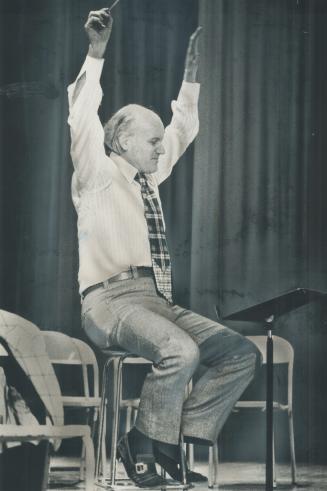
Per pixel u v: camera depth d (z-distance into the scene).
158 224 4.30
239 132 4.46
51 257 4.21
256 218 4.44
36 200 4.23
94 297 4.16
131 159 4.30
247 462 4.25
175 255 4.32
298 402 4.41
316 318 4.45
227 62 4.48
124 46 4.35
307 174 4.52
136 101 4.34
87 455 2.94
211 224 4.38
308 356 4.43
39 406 3.81
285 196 4.48
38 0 4.31
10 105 4.26
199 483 4.04
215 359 4.14
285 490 3.98
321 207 4.52
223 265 4.38
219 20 4.48
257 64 4.50
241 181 4.43
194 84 4.43
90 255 4.21
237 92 4.47
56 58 4.30
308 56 4.57
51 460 4.04
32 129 4.25
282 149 4.50
